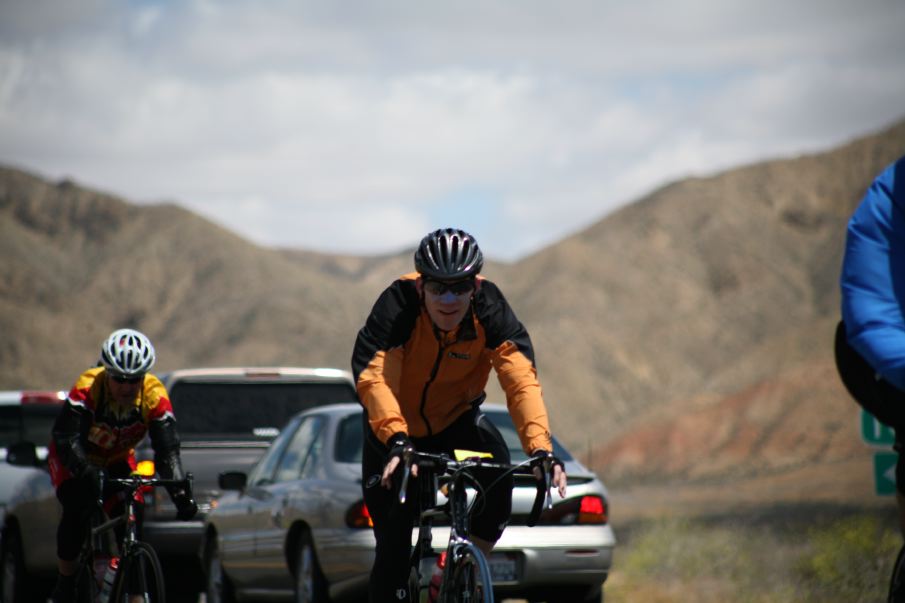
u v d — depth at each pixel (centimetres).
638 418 13800
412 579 1238
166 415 1634
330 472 2031
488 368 1280
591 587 2028
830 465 9525
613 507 6925
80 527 1639
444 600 1172
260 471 2433
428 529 1244
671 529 3244
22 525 2548
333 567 1942
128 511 1551
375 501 1249
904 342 718
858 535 2631
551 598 2045
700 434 12356
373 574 1250
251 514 2297
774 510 5456
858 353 762
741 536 3319
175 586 3023
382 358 1196
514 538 1956
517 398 1201
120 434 1642
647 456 12244
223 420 2892
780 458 11181
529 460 1157
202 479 2706
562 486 1146
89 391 1606
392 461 1123
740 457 11475
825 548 2628
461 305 1176
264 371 2909
